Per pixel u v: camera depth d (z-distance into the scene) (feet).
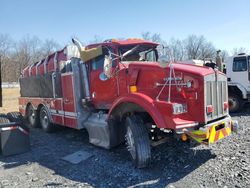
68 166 17.76
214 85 16.29
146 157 15.85
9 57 211.20
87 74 22.00
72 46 24.11
